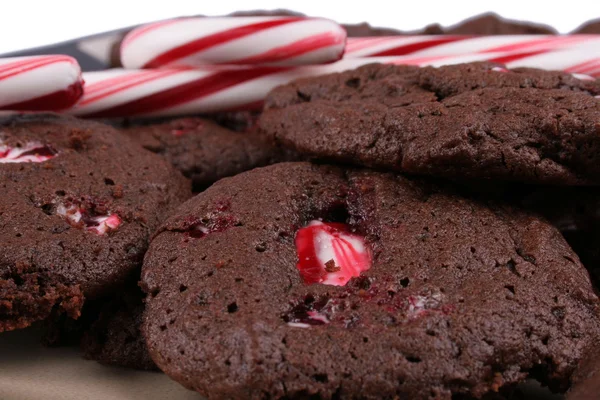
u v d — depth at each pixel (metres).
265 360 0.16
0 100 0.21
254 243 0.18
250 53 0.23
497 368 0.17
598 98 0.19
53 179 0.20
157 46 0.23
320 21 0.23
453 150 0.18
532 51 0.23
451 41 0.24
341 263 0.18
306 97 0.21
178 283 0.18
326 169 0.20
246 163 0.23
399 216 0.18
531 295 0.17
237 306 0.17
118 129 0.24
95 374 0.19
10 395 0.18
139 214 0.20
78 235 0.19
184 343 0.17
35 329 0.20
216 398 0.17
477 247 0.18
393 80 0.21
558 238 0.19
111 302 0.20
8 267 0.18
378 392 0.16
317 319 0.17
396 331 0.17
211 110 0.24
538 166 0.18
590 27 0.27
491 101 0.19
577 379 0.17
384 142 0.19
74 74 0.21
